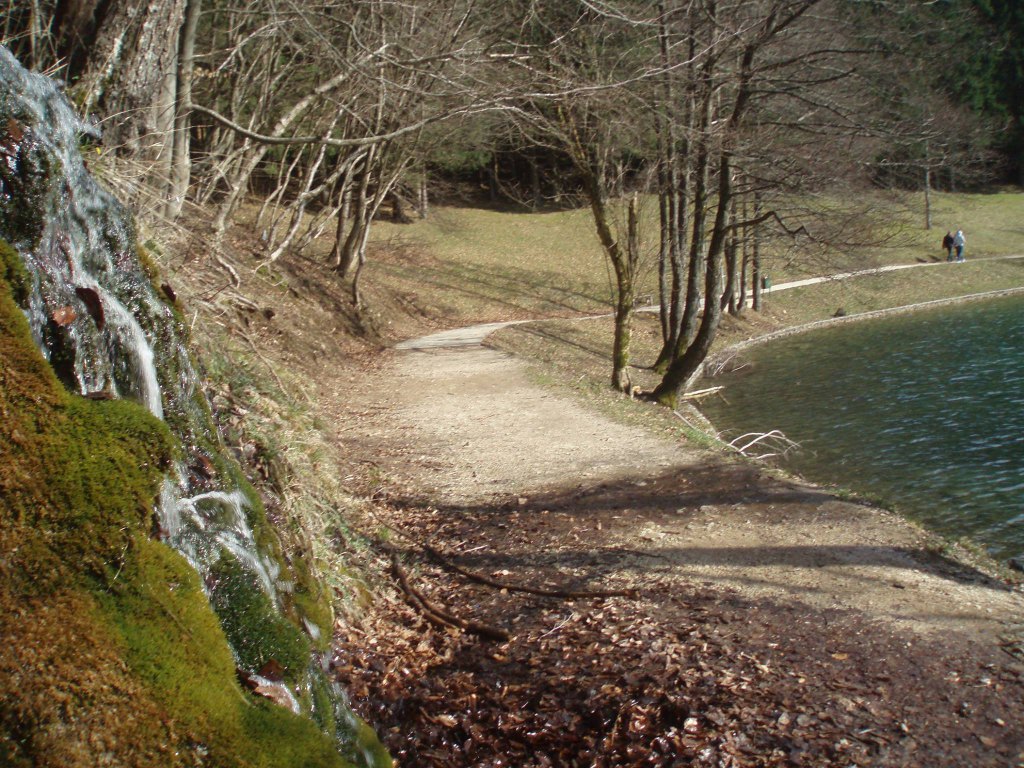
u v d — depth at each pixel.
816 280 43.56
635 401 18.44
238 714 2.36
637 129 16.97
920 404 20.59
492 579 7.39
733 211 20.84
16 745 1.90
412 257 41.22
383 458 11.76
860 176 18.36
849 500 9.55
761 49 16.95
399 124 21.17
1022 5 48.12
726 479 10.59
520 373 19.78
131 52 6.91
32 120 2.95
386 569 7.35
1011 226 52.47
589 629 6.27
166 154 8.04
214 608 2.89
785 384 24.98
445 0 14.78
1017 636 6.03
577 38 15.73
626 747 4.79
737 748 4.68
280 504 5.77
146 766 2.05
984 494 13.16
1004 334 30.77
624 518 9.14
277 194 25.89
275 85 20.97
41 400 2.43
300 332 19.83
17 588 2.13
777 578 7.24
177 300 4.00
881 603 6.65
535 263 42.66
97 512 2.35
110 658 2.14
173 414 3.53
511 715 5.13
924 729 4.84
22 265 2.66
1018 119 50.28
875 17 17.44
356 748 3.47
